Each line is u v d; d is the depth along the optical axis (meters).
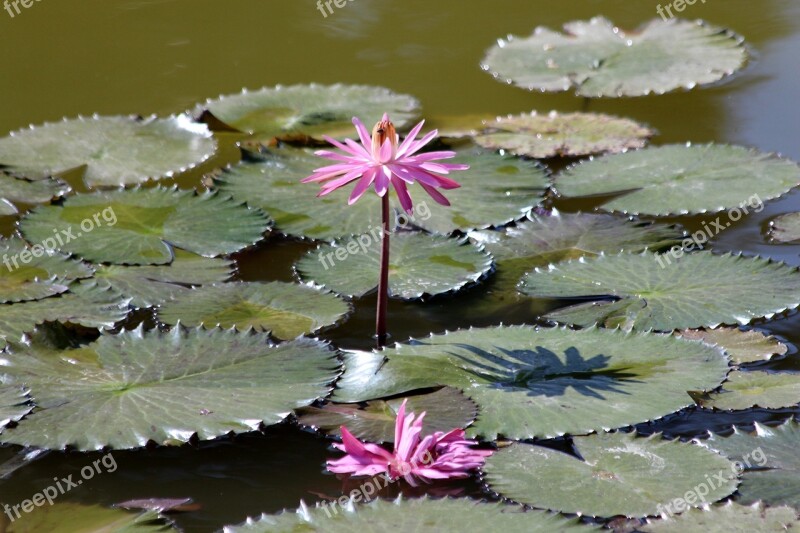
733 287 4.76
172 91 8.14
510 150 6.70
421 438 3.59
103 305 4.77
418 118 7.42
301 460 3.63
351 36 9.48
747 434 3.65
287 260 5.45
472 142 6.96
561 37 8.94
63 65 8.77
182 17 10.07
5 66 8.73
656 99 7.75
